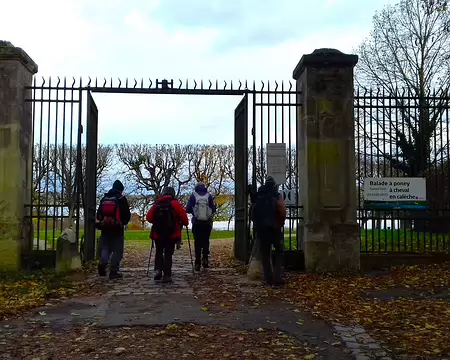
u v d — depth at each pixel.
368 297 7.52
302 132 10.02
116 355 4.82
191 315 6.30
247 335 5.50
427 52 25.14
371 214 9.91
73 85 9.84
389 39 26.12
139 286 8.49
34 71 10.41
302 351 5.02
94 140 11.02
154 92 10.01
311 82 9.77
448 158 10.16
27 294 7.58
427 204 10.34
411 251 9.98
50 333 5.53
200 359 4.74
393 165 12.59
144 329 5.67
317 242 9.52
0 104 9.48
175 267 11.23
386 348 5.15
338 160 9.69
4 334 5.49
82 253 10.23
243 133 10.54
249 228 10.31
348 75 9.84
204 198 10.52
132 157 41.62
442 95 10.23
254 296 7.56
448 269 9.27
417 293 7.70
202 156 42.41
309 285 8.37
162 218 8.91
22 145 9.70
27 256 9.58
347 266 9.52
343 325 5.98
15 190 9.41
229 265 11.26
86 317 6.21
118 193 9.54
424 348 5.10
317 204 9.59
